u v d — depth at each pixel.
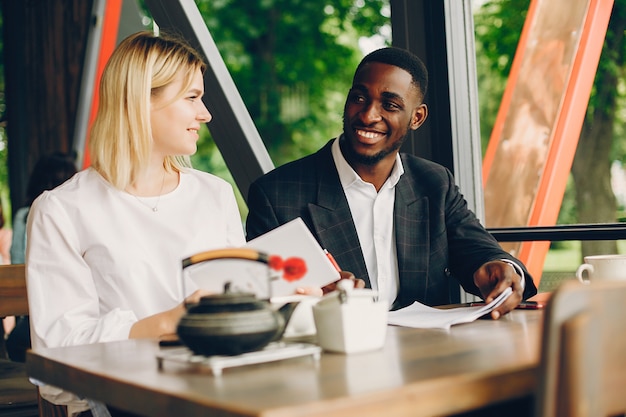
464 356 1.19
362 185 2.25
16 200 4.92
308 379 1.06
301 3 8.62
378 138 2.19
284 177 2.26
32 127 4.79
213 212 2.00
